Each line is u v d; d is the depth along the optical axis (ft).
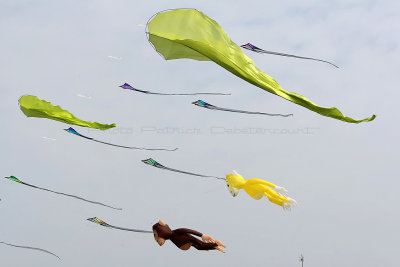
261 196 33.96
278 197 33.17
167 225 35.22
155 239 35.22
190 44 28.81
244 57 28.02
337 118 27.66
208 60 31.50
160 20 29.12
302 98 27.27
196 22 28.89
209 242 33.04
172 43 29.96
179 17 28.84
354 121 27.35
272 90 27.73
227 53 28.12
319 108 27.20
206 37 28.63
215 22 28.66
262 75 27.94
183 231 33.83
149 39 29.99
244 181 34.68
